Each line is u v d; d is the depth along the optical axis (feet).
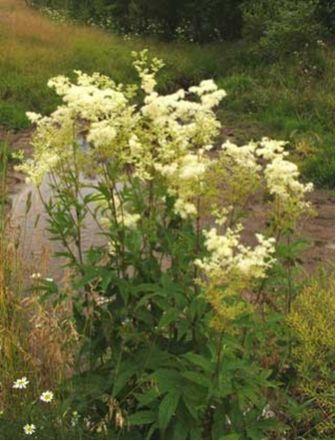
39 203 22.49
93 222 20.53
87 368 12.14
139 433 10.84
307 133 33.50
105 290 10.37
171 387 9.82
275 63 48.60
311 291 13.37
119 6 72.90
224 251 9.02
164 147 10.27
